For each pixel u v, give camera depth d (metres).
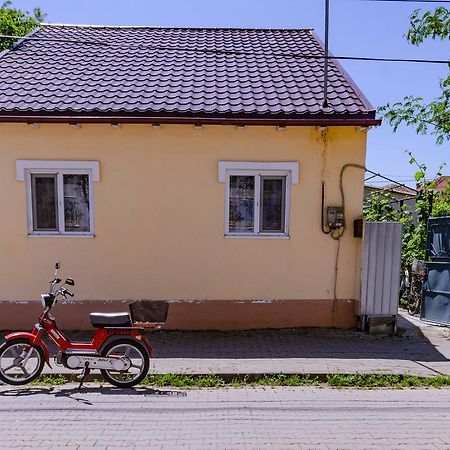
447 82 10.55
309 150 7.39
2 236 7.39
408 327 7.89
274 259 7.55
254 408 4.73
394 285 7.47
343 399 5.02
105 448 3.82
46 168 7.30
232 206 7.58
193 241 7.50
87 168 7.34
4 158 7.27
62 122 6.97
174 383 5.43
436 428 4.26
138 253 7.49
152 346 6.74
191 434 4.09
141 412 4.59
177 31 10.97
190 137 7.34
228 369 5.79
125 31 10.90
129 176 7.38
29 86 7.82
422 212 10.02
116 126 7.23
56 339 5.27
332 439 4.01
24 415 4.49
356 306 7.60
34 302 7.48
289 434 4.11
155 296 7.55
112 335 5.26
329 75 8.45
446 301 7.96
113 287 7.51
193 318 7.55
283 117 7.01
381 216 10.90
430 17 10.31
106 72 8.52
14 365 5.26
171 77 8.36
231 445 3.88
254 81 8.23
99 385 5.38
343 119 6.99
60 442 3.91
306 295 7.61
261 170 7.45
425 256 8.75
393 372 5.75
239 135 7.34
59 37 10.15
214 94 7.66
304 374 5.66
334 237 7.52
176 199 7.43
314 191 7.46
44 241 7.42
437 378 5.57
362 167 7.43
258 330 7.56
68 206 7.50
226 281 7.55
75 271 7.48
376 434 4.12
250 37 10.68
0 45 16.09
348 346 6.81
